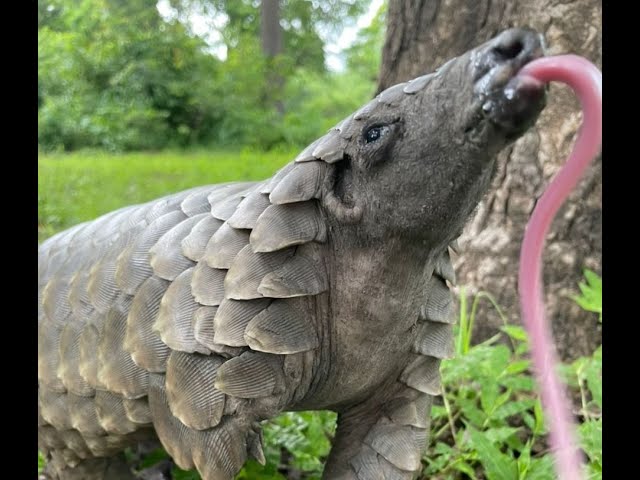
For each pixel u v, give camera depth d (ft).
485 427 1.42
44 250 1.36
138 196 4.01
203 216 1.05
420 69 1.91
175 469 1.32
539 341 0.68
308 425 1.42
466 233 1.85
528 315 0.68
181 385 0.96
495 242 1.80
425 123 0.83
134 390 1.03
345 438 1.09
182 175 4.81
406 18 1.92
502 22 1.77
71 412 1.16
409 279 0.93
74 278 1.19
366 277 0.93
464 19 1.82
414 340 1.01
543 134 1.73
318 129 7.19
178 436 0.99
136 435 1.11
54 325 1.21
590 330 1.72
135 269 1.07
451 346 1.06
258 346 0.92
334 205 0.92
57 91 6.80
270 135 7.06
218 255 0.96
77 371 1.14
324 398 1.03
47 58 6.74
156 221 1.09
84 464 1.28
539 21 1.71
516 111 0.74
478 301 1.82
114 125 6.67
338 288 0.95
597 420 1.44
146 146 6.87
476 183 0.83
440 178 0.84
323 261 0.94
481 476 1.37
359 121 0.90
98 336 1.10
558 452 0.69
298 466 1.35
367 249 0.92
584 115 0.68
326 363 0.98
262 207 0.95
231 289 0.93
